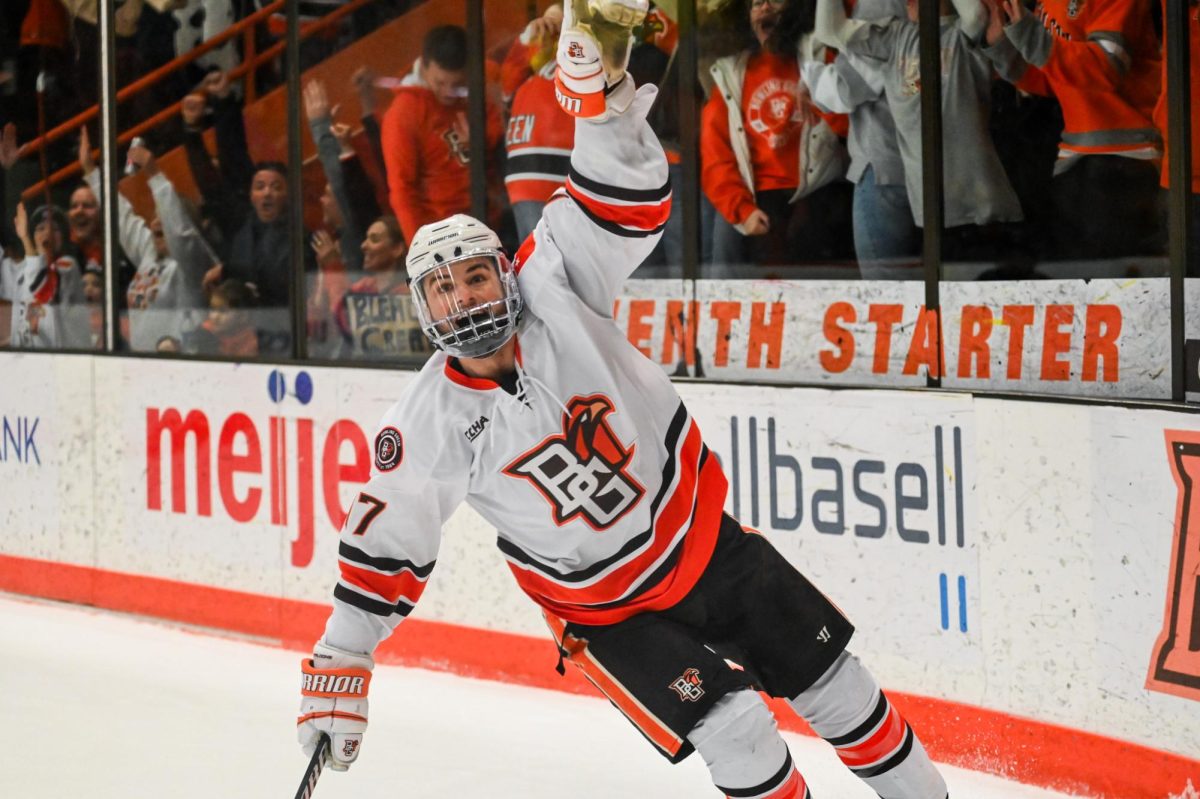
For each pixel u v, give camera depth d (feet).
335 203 37.04
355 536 18.04
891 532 26.04
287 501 35.81
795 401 27.30
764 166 30.07
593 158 16.75
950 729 25.40
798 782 17.84
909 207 28.17
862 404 26.25
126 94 40.45
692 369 31.63
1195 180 24.16
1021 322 26.96
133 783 26.13
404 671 33.37
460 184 35.40
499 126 34.30
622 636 18.17
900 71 28.02
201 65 38.83
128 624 38.73
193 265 39.73
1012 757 24.52
